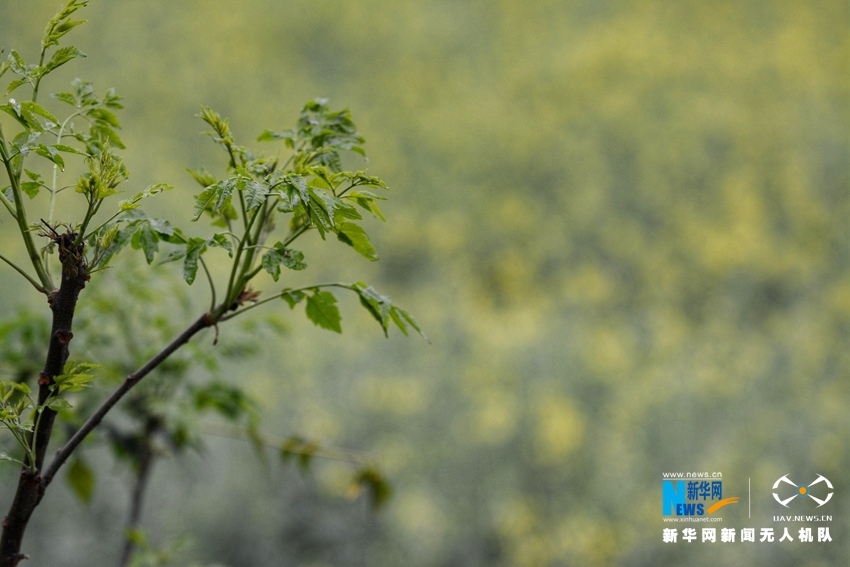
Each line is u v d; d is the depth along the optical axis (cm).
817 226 1576
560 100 1867
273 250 159
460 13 2272
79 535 645
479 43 2177
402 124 1830
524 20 2216
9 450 250
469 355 930
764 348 1122
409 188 1684
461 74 2027
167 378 276
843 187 1641
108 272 277
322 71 2020
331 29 2083
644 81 1877
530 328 1048
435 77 1986
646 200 1638
